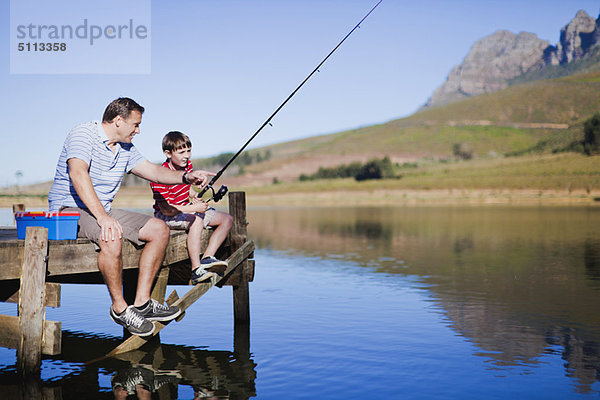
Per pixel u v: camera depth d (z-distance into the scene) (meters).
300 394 3.74
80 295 7.56
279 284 8.27
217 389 3.83
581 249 12.32
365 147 119.25
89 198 3.93
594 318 5.93
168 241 4.36
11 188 42.56
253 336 5.28
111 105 4.19
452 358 4.55
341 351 4.75
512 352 4.71
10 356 4.65
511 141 114.38
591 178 68.00
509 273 9.09
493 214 28.45
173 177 4.60
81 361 4.51
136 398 3.63
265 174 107.31
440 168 94.50
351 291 7.64
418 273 9.24
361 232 18.33
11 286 4.49
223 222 5.09
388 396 3.71
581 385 3.91
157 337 5.29
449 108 140.50
